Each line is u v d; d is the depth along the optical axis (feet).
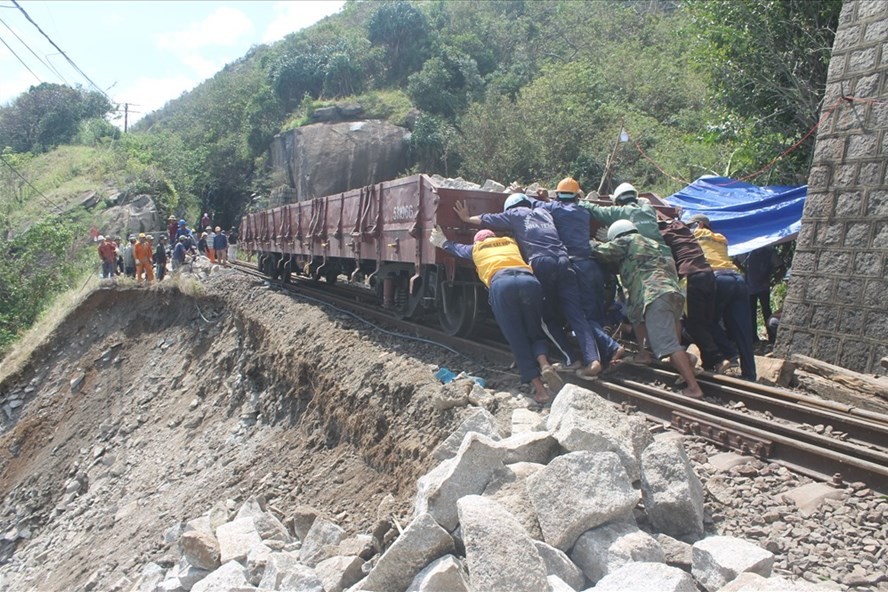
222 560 18.54
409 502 18.97
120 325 68.44
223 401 46.93
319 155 136.98
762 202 39.83
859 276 27.68
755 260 36.19
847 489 14.40
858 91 28.30
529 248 23.29
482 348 27.17
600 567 11.34
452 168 129.90
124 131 197.26
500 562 10.62
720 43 49.65
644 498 13.30
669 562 11.71
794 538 12.62
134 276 74.33
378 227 34.37
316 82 163.12
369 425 26.50
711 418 18.06
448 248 25.55
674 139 86.53
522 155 99.91
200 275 71.26
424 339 30.86
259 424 39.24
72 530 43.19
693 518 12.61
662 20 143.02
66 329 71.20
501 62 162.81
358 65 160.66
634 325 23.45
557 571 11.32
